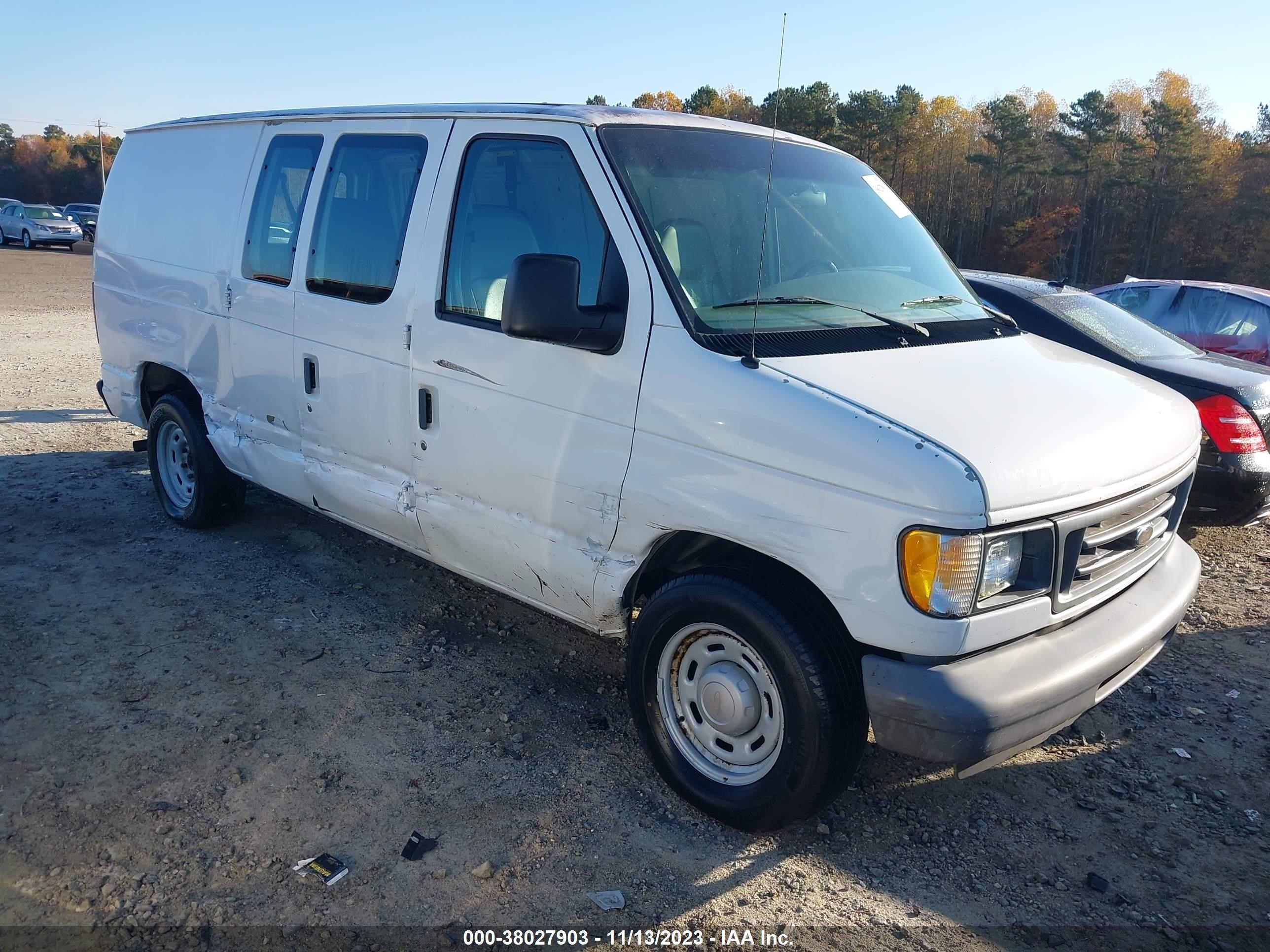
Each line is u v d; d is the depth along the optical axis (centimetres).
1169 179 7125
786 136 425
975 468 267
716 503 304
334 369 438
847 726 297
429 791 342
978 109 8475
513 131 371
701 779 332
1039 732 291
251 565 540
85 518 609
